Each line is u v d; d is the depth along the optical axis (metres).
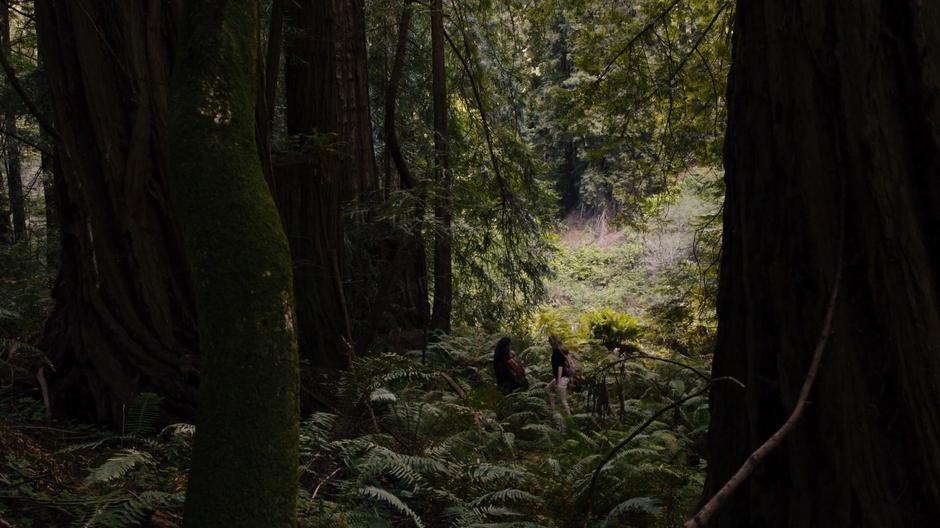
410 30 13.09
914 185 2.17
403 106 13.37
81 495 3.79
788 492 2.46
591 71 9.53
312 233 7.53
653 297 20.31
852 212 2.27
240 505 2.28
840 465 2.25
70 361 5.46
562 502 5.18
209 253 2.34
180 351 5.39
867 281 2.22
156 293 5.43
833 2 2.35
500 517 4.95
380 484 4.92
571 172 30.41
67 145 5.36
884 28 2.22
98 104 5.30
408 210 8.80
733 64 2.97
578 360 11.88
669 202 11.21
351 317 9.52
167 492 4.05
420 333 10.78
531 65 13.88
